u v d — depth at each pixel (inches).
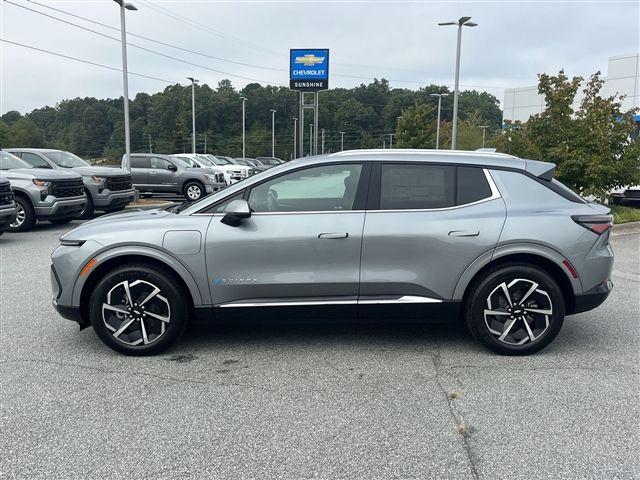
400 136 1830.7
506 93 1491.1
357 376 159.5
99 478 109.4
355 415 135.6
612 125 477.7
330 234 166.2
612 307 231.9
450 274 168.9
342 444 122.1
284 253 167.0
